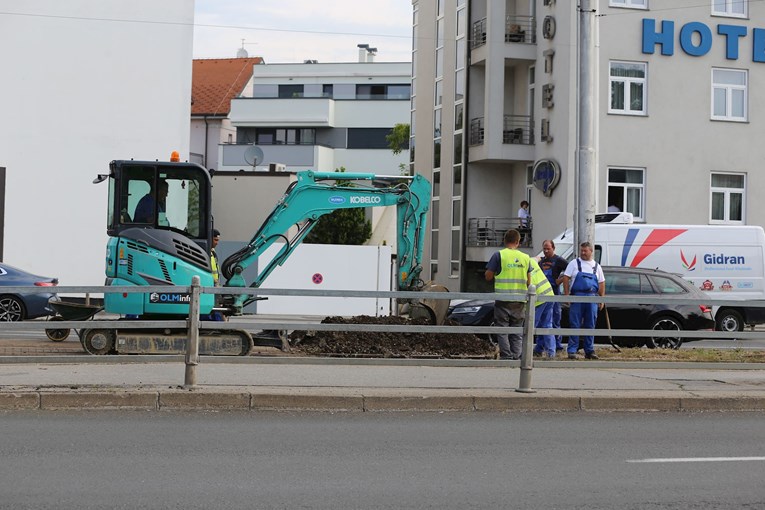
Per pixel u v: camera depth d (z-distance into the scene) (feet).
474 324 130.41
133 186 110.83
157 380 86.43
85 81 216.33
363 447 64.90
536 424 76.02
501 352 110.22
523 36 261.03
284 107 475.31
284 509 47.98
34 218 212.23
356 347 115.44
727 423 78.28
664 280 139.95
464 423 75.87
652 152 242.58
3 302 152.15
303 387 84.17
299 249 211.61
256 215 292.40
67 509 47.09
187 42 224.33
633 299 94.84
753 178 249.75
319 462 59.72
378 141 478.59
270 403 79.51
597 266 116.67
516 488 53.67
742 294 171.83
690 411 84.58
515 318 109.60
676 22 244.63
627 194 242.17
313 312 211.41
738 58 249.34
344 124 480.23
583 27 132.77
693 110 245.65
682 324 137.08
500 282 111.14
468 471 57.98
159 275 109.29
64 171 214.48
